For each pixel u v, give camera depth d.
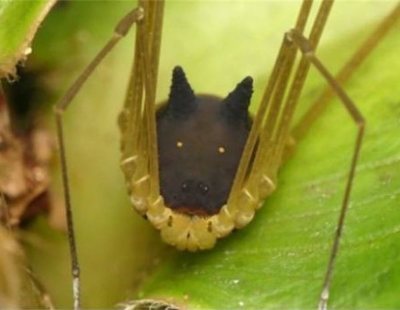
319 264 0.09
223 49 0.10
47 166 0.09
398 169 0.09
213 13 0.10
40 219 0.09
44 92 0.09
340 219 0.08
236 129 0.09
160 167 0.09
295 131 0.09
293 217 0.09
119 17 0.10
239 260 0.09
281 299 0.09
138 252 0.09
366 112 0.09
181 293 0.09
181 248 0.09
